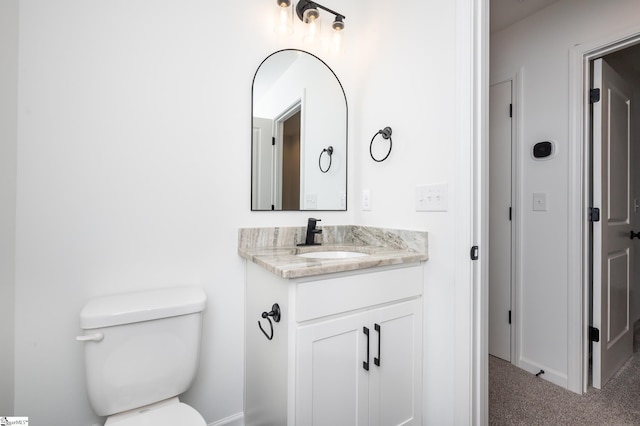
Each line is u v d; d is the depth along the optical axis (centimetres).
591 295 173
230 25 136
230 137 136
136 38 116
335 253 148
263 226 144
